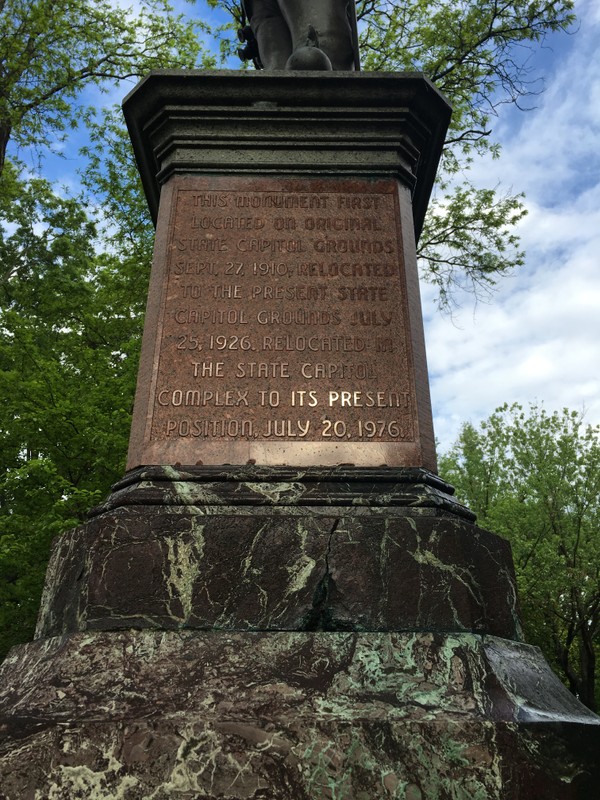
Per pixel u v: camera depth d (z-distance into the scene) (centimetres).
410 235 365
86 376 1431
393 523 266
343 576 256
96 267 2205
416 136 396
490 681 230
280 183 368
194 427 306
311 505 279
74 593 260
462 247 1370
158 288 341
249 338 327
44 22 1241
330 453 303
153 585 251
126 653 234
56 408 1221
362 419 312
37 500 1209
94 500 1173
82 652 234
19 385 1266
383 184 372
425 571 258
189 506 275
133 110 393
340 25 470
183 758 198
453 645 240
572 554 2166
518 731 209
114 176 1405
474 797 198
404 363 325
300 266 346
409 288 346
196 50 1415
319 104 381
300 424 309
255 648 238
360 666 232
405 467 302
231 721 205
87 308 1652
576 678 2133
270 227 356
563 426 2347
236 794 194
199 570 255
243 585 253
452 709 217
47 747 199
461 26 1224
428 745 203
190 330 327
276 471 294
